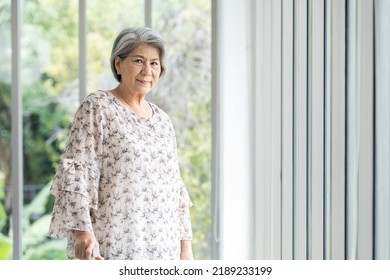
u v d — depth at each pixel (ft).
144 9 14.47
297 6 13.33
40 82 15.12
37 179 15.25
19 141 14.30
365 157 13.00
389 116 12.39
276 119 13.52
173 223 10.34
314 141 13.41
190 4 15.01
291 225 13.48
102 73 14.82
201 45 15.01
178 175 10.62
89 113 9.82
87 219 9.26
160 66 10.64
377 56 12.81
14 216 14.32
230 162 13.76
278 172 13.53
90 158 9.64
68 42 15.07
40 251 15.19
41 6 15.07
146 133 10.19
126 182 9.76
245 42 13.66
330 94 13.38
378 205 12.84
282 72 13.47
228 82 13.70
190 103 14.98
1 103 14.84
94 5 14.76
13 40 14.25
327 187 13.43
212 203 14.53
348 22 13.34
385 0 12.48
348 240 13.38
